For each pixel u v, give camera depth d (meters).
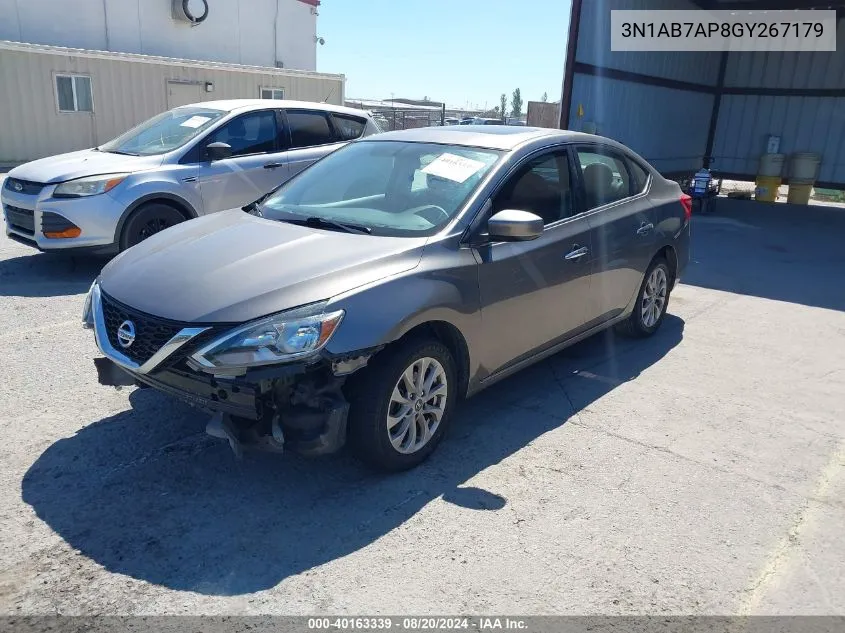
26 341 4.97
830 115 16.33
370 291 3.14
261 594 2.57
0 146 16.05
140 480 3.29
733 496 3.36
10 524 2.91
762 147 17.44
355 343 3.01
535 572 2.75
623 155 5.16
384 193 4.04
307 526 2.99
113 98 17.56
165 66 18.31
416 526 3.02
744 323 6.32
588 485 3.41
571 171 4.50
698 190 14.34
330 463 3.52
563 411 4.27
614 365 5.11
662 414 4.28
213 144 6.99
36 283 6.47
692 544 2.97
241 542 2.87
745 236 11.55
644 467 3.61
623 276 4.95
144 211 6.74
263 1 23.28
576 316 4.53
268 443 3.00
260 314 2.92
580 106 12.51
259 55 23.66
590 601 2.60
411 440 3.44
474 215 3.73
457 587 2.64
